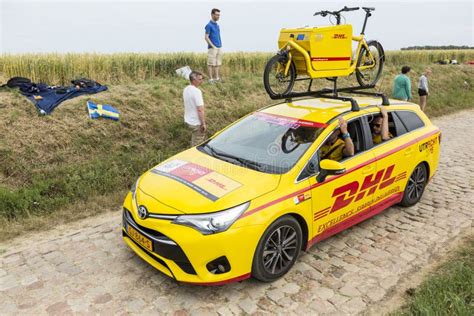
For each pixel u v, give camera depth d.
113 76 11.56
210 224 3.39
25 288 3.71
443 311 3.30
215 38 11.51
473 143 9.75
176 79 11.87
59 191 5.91
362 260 4.36
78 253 4.35
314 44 5.23
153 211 3.59
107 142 7.62
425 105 13.41
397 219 5.39
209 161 4.32
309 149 4.16
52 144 6.98
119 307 3.49
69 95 8.57
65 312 3.41
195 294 3.69
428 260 4.41
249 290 3.77
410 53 25.12
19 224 5.00
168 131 8.62
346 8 5.89
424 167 5.75
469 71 22.73
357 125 4.70
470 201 6.05
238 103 11.08
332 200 4.23
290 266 4.00
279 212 3.65
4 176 6.12
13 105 7.63
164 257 3.52
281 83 5.56
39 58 10.72
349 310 3.55
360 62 6.34
